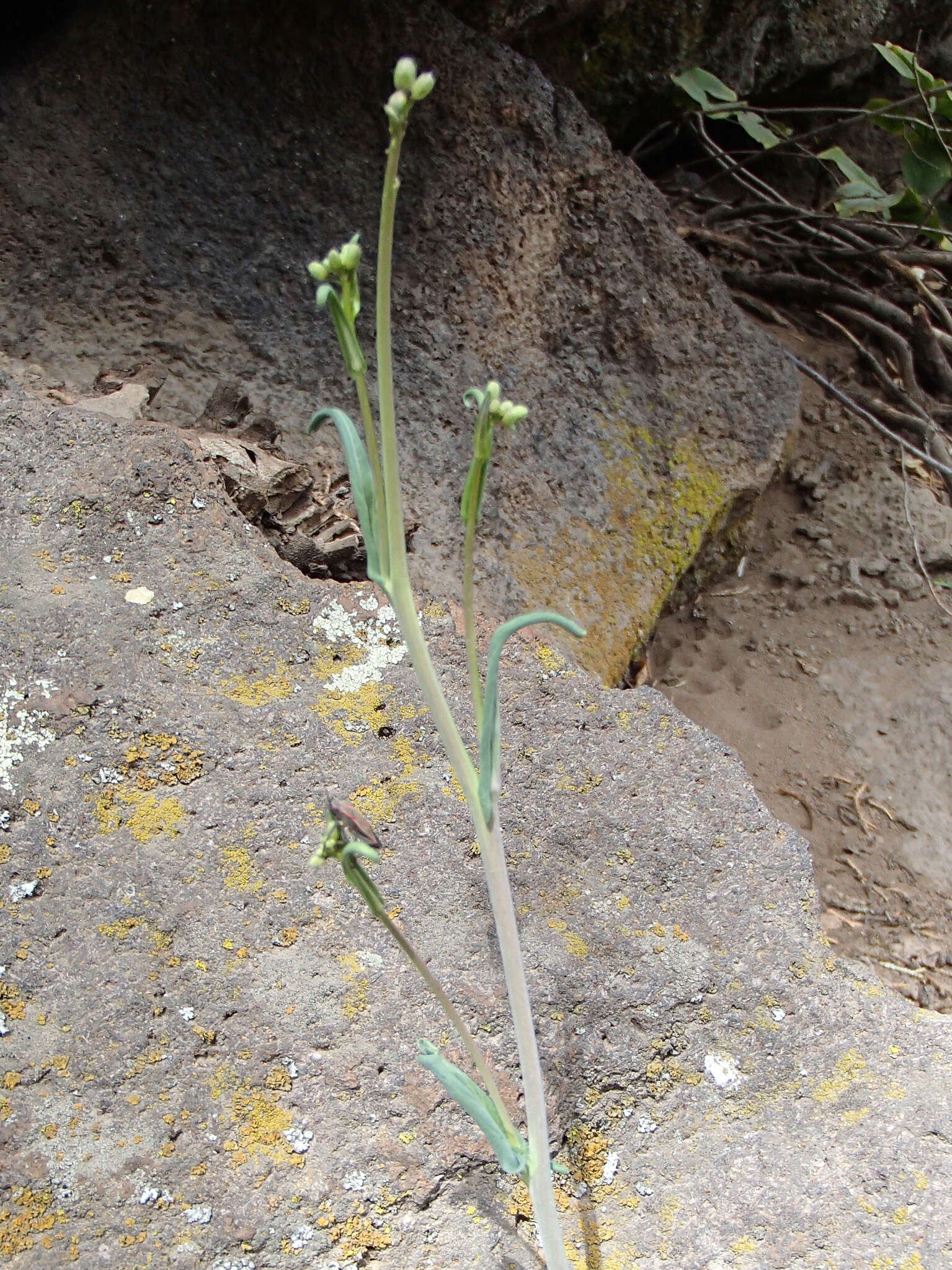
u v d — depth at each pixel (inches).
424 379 19.4
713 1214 10.8
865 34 31.0
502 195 21.1
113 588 13.8
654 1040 11.8
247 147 19.7
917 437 27.2
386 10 20.4
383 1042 11.1
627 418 21.4
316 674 13.8
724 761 14.0
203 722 12.9
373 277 19.8
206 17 19.7
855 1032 12.0
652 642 22.9
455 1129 10.8
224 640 13.7
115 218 18.6
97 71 19.1
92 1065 10.5
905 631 23.4
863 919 18.5
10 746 12.2
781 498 25.8
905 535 25.0
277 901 11.9
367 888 7.9
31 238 18.1
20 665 12.8
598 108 27.7
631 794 13.6
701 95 26.6
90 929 11.3
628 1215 10.8
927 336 28.7
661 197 23.4
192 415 17.4
